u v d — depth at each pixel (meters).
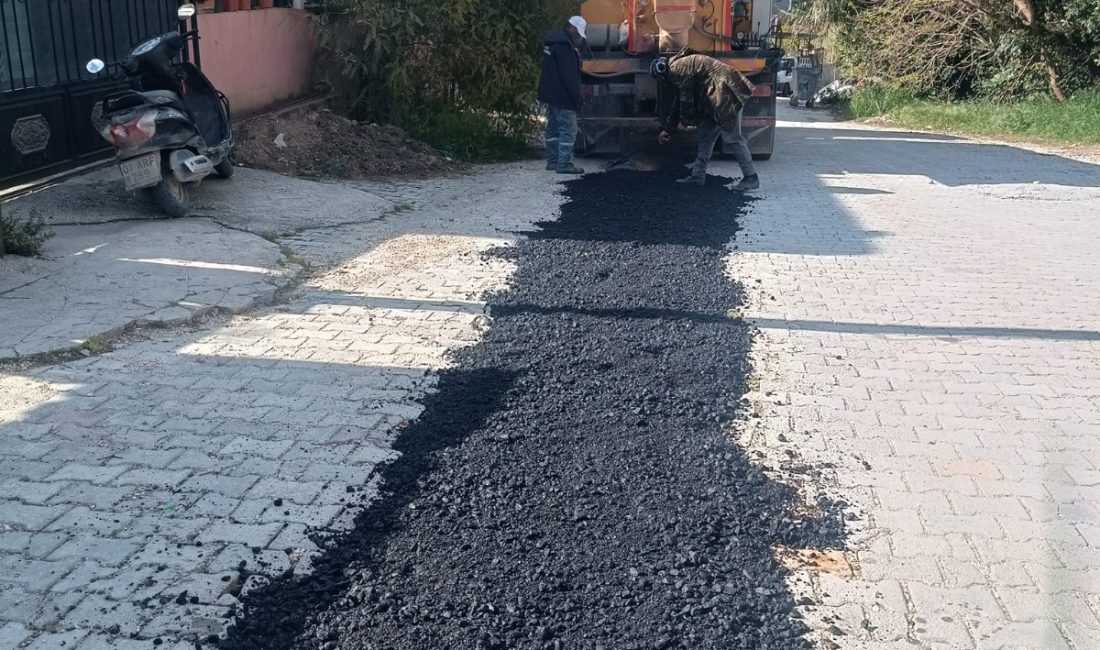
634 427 5.18
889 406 5.58
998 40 23.31
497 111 14.55
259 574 3.79
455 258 8.35
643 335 6.57
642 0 13.04
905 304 7.50
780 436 5.15
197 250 7.93
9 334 6.00
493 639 3.45
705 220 10.06
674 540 4.11
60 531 4.04
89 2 9.66
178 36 9.41
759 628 3.58
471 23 13.56
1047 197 12.12
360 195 10.65
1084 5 21.42
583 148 13.91
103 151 10.09
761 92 13.73
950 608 3.73
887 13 24.55
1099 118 19.17
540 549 4.02
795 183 12.68
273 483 4.48
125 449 4.76
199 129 9.51
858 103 25.12
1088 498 4.57
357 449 4.84
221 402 5.34
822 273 8.30
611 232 9.39
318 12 14.27
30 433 4.89
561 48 12.31
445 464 4.71
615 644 3.45
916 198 11.85
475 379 5.75
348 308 7.01
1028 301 7.66
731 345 6.45
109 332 6.14
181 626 3.46
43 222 7.73
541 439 5.01
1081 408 5.61
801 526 4.27
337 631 3.48
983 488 4.65
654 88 13.14
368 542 4.05
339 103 14.03
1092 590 3.84
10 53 8.69
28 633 3.40
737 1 13.50
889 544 4.16
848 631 3.59
